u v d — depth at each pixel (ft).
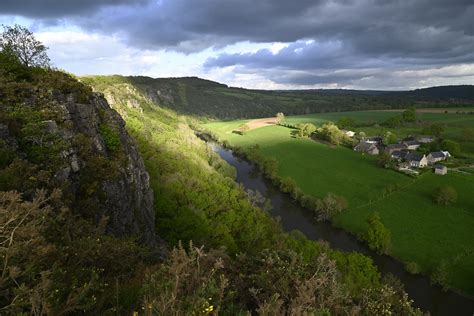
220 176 237.86
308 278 44.55
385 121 567.59
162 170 192.95
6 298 28.96
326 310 35.06
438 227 205.16
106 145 99.60
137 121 316.81
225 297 38.01
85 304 34.22
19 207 37.09
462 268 167.94
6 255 29.45
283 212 241.76
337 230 213.87
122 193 90.27
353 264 137.59
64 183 67.46
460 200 234.58
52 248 36.76
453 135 433.07
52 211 53.93
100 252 47.03
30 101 81.10
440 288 157.89
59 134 76.28
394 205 237.04
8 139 65.16
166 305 29.94
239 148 415.23
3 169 58.54
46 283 28.71
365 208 235.61
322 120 626.64
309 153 378.73
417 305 147.02
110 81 649.20
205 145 362.74
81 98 100.27
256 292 40.32
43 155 67.97
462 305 146.41
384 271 170.91
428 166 302.45
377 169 311.06
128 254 54.90
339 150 387.75
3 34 118.62
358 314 46.55
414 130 493.77
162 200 146.61
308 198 246.27
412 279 164.86
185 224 135.23
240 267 49.70
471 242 187.62
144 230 100.17
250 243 147.95
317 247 143.74
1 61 99.14
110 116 113.50
